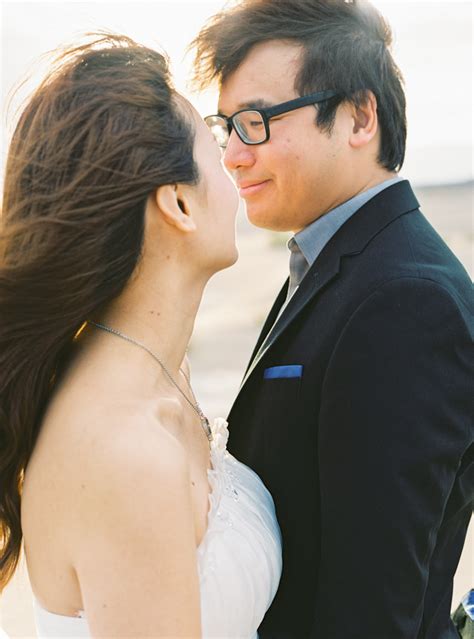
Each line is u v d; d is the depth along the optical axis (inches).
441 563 69.6
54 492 46.8
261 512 62.4
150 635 44.4
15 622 123.6
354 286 63.9
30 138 47.5
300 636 66.7
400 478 58.1
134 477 44.6
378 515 58.6
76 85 47.3
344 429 60.2
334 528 60.9
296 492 65.9
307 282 68.4
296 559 66.4
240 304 456.1
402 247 64.5
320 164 69.1
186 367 64.7
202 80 71.7
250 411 70.7
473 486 68.1
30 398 50.1
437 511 60.0
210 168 52.3
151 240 50.2
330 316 64.6
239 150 70.6
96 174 46.2
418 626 62.0
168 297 51.9
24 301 47.6
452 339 59.5
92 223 46.3
